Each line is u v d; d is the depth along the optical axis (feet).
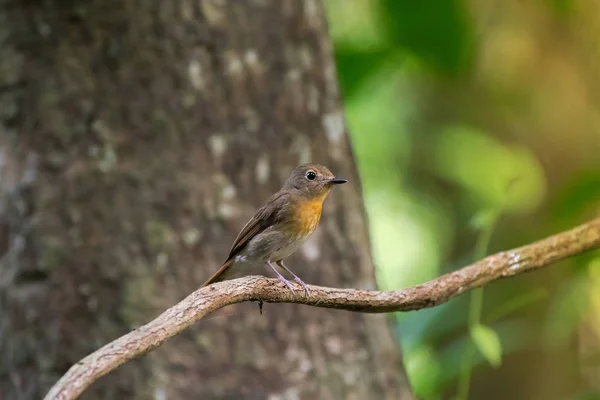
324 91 35.42
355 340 33.96
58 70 32.01
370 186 65.51
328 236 34.83
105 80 32.04
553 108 62.90
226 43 33.22
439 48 48.26
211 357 31.63
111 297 31.32
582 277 37.83
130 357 18.51
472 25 50.80
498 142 64.03
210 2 33.09
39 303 31.45
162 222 31.73
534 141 62.95
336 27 59.93
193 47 32.73
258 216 31.50
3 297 31.83
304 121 34.50
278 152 33.68
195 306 20.65
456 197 65.36
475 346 37.93
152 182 31.86
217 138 32.71
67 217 31.63
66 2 31.99
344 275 34.76
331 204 35.12
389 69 51.78
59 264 31.42
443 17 46.96
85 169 31.73
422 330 37.73
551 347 56.59
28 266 31.58
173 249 31.68
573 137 62.28
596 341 56.90
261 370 32.07
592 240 28.04
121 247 31.50
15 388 31.63
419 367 42.65
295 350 32.68
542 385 58.54
